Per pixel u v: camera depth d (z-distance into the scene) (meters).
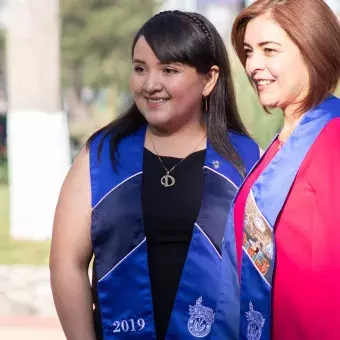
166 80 3.78
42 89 13.02
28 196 12.77
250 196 3.37
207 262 3.75
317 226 3.16
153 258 3.80
